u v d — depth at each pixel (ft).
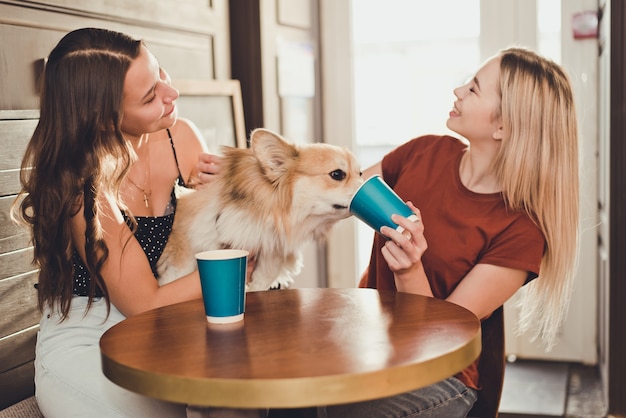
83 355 5.17
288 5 11.31
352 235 12.61
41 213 5.24
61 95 5.27
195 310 4.56
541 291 5.71
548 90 5.42
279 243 5.82
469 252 5.49
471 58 17.92
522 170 5.38
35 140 5.42
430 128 19.20
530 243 5.34
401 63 18.99
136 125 5.66
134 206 6.02
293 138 11.66
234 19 10.52
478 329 3.91
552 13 11.05
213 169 6.05
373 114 19.57
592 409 9.48
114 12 7.77
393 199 4.77
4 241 6.10
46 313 5.76
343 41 12.47
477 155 5.77
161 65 8.72
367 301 4.63
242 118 10.27
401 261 4.85
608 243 8.86
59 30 6.98
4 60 6.34
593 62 10.76
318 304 4.58
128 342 3.88
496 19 11.32
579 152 5.65
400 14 15.46
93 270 5.02
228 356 3.56
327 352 3.56
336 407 4.89
